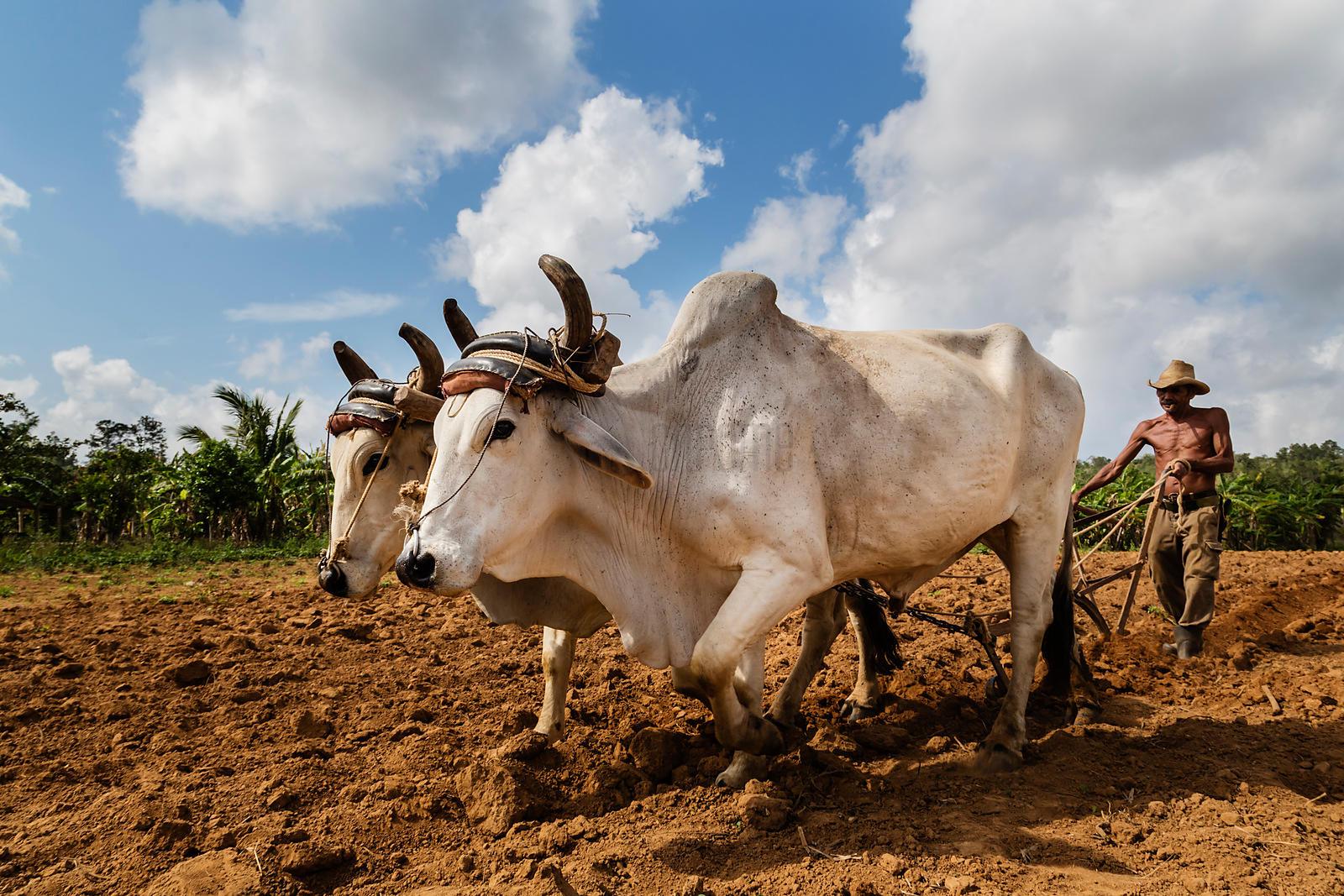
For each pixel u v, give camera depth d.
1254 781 3.29
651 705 4.51
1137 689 4.79
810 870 2.61
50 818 3.28
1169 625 6.60
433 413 3.79
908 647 5.85
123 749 4.03
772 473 3.33
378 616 7.36
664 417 3.50
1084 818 3.03
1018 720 3.79
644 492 3.43
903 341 3.98
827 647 4.39
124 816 3.20
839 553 3.62
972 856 2.68
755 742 3.35
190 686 5.09
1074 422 4.39
